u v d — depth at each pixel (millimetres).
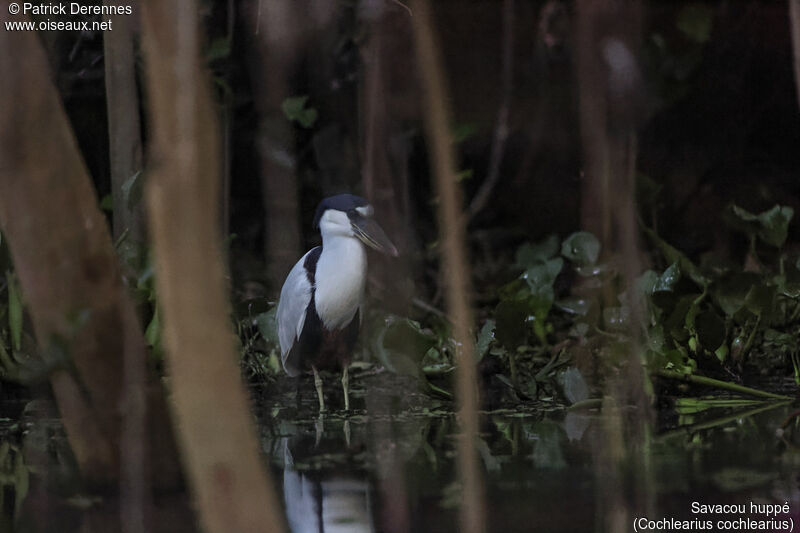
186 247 3527
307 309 11977
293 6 7598
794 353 11656
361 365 13477
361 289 12000
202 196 3520
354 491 6781
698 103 18469
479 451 8148
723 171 18578
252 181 17672
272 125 7430
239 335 12414
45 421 10102
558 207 18688
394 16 15164
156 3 3479
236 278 16531
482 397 10906
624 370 10391
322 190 17844
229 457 3594
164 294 3547
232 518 3604
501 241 18703
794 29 5699
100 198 17016
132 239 12070
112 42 12547
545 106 18516
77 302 6402
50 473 7555
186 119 3498
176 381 3576
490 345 11750
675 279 11367
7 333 11953
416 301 14828
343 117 17359
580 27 5828
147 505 6398
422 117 15906
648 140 18312
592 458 7711
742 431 8750
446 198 4168
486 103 18688
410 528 5820
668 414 9781
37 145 6129
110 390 6645
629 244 6539
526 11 18531
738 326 12492
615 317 10680
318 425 9742
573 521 5891
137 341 6680
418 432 9188
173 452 6801
